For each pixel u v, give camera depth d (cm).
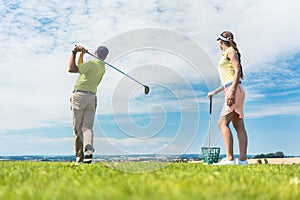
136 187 216
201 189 208
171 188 211
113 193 196
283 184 250
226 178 277
